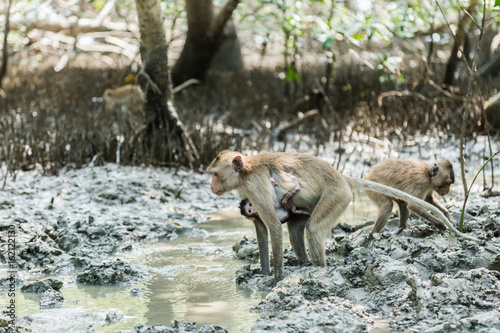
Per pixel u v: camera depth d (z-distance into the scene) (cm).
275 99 1798
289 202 636
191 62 2034
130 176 1132
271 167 632
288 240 797
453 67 1641
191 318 538
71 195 1021
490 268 588
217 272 679
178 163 1214
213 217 948
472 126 1378
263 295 597
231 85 2089
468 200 916
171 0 1778
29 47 2562
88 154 1246
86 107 1738
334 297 541
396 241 663
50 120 1583
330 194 632
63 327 516
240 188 633
